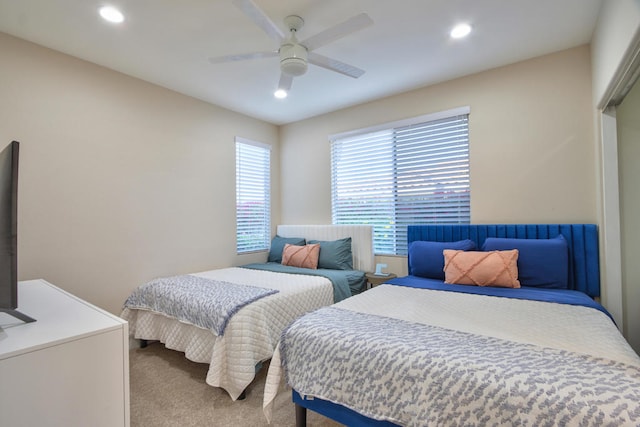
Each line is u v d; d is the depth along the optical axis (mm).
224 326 2062
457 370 1153
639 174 2260
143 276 3016
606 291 2320
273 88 3285
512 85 2838
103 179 2750
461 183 3145
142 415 1896
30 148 2357
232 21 2154
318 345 1517
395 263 3582
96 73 2729
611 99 2133
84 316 1383
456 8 2055
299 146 4426
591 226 2432
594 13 2123
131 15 2072
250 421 1841
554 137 2656
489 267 2436
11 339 1106
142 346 2875
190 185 3449
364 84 3238
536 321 1644
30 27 2189
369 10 2062
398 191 3568
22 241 2314
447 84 3184
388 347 1343
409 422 1206
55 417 1100
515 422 1002
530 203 2762
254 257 4207
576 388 988
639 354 2242
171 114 3285
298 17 2113
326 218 4152
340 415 1462
